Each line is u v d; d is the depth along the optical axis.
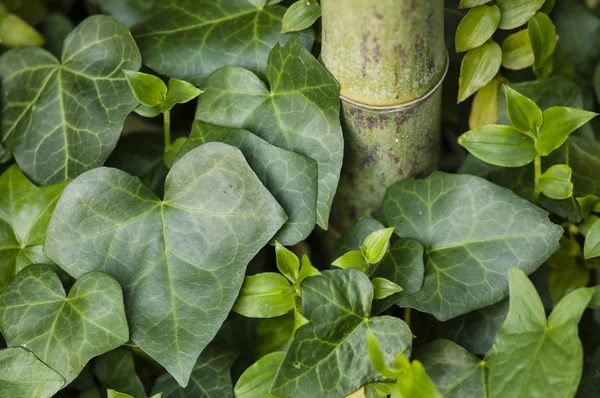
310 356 0.58
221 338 0.63
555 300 0.63
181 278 0.59
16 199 0.62
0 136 0.64
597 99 0.67
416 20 0.57
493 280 0.60
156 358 0.59
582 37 0.66
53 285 0.60
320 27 0.63
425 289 0.60
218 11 0.64
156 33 0.64
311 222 0.60
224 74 0.62
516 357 0.56
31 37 0.67
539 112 0.59
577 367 0.56
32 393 0.59
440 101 0.62
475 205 0.60
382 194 0.63
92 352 0.59
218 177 0.59
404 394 0.55
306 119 0.60
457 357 0.59
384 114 0.60
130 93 0.62
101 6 0.68
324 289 0.58
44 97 0.63
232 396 0.61
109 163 0.65
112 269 0.60
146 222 0.60
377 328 0.58
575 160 0.63
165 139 0.64
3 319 0.60
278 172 0.60
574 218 0.62
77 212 0.59
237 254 0.59
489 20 0.60
